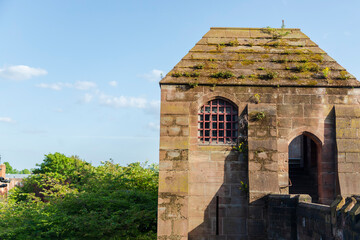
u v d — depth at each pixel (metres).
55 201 20.14
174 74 15.20
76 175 28.59
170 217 14.07
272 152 14.49
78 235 16.88
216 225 14.45
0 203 22.97
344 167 14.57
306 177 18.05
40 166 43.53
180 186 14.25
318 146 15.11
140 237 16.36
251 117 14.74
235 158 14.76
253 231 13.98
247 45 16.20
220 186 14.63
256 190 14.17
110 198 18.67
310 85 15.04
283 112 15.00
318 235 9.87
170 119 14.76
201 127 15.12
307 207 10.73
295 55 15.95
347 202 8.46
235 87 15.09
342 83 15.09
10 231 17.03
